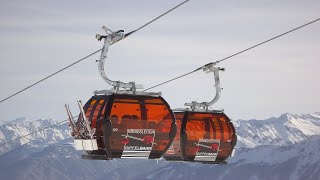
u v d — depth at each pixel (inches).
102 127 1108.5
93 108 1129.4
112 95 1119.6
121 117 1119.6
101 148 1131.3
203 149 1309.1
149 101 1136.8
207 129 1310.3
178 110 1317.7
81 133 1125.7
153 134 1138.7
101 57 1112.8
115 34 1103.0
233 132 1321.4
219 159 1322.6
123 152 1130.7
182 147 1304.1
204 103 1322.6
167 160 1339.8
